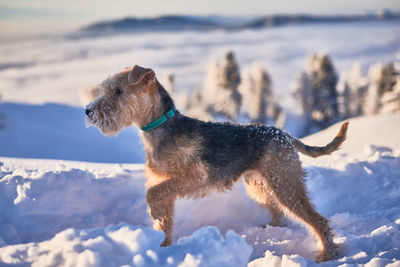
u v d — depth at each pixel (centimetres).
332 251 387
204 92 4075
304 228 488
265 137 429
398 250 365
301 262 331
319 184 574
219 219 522
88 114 387
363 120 1759
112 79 399
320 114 3572
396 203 507
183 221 508
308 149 443
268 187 434
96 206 485
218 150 406
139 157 1861
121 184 511
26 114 2548
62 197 451
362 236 406
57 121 2556
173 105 411
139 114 399
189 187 398
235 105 3503
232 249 279
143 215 493
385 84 3738
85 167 627
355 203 536
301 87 3656
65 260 270
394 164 584
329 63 3538
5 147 2016
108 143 2136
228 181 422
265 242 437
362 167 581
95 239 282
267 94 3903
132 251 281
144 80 390
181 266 266
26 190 434
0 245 345
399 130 1261
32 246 296
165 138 393
